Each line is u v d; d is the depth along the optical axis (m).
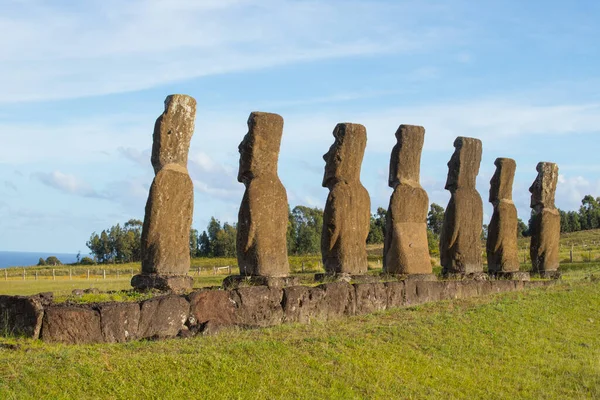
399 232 20.72
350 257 18.78
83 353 10.02
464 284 19.97
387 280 19.39
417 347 13.99
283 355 11.61
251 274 16.09
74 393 8.95
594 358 15.36
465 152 23.42
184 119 15.60
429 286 18.48
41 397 8.66
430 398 11.69
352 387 11.32
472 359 14.13
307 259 37.03
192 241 47.75
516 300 19.47
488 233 25.73
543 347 15.86
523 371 14.02
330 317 15.14
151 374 9.83
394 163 21.34
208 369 10.39
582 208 85.19
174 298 12.12
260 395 10.16
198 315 12.49
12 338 10.48
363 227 19.17
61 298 12.83
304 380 11.01
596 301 20.81
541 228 28.11
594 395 13.16
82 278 31.11
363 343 13.26
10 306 10.77
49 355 9.74
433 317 16.16
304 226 46.09
